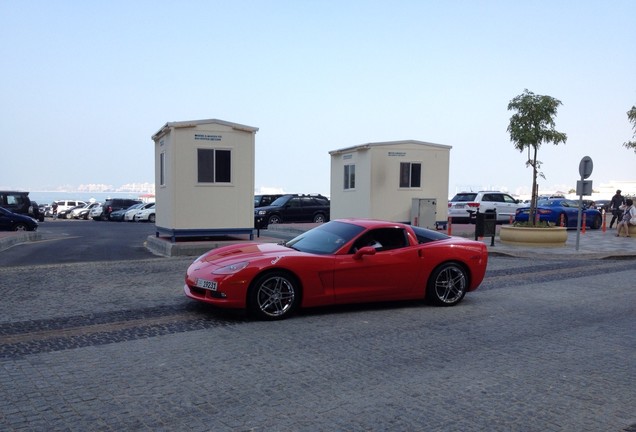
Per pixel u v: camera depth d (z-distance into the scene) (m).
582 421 4.19
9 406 4.24
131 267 11.42
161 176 15.59
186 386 4.75
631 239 20.83
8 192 30.27
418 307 8.32
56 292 8.67
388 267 7.92
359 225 8.20
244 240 15.16
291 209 26.39
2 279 9.73
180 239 15.30
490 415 4.26
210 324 6.93
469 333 6.79
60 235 22.56
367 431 3.93
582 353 6.00
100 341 6.08
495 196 27.78
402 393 4.68
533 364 5.57
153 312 7.50
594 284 10.73
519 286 10.39
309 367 5.33
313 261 7.43
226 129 14.47
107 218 44.41
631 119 21.66
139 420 4.03
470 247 8.63
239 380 4.92
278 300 7.26
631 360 5.77
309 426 3.98
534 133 16.80
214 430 3.88
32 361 5.34
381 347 6.08
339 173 21.77
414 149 19.83
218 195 14.48
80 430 3.84
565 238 17.50
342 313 7.80
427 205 19.53
